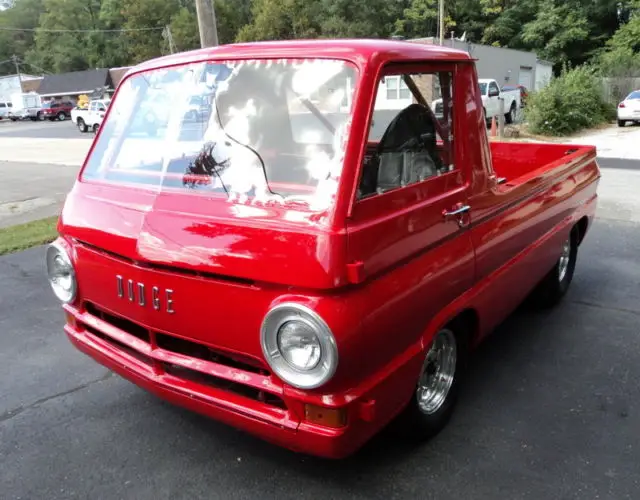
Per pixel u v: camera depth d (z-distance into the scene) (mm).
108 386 4016
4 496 2924
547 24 47125
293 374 2344
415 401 3031
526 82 40719
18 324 5102
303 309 2258
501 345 4484
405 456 3166
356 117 2510
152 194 2910
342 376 2332
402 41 3055
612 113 26266
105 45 83688
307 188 2514
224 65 3043
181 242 2590
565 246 5137
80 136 29562
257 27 58250
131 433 3441
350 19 52188
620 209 9000
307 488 2934
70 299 3238
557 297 5129
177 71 3248
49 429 3494
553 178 4352
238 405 2582
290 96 2740
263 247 2381
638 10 44469
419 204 2734
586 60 46562
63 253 3172
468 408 3625
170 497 2893
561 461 3111
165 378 2812
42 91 65000
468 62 3207
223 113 2992
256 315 2426
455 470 3049
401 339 2650
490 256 3389
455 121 3090
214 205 2656
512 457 3148
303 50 2818
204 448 3281
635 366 4133
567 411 3584
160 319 2725
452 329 3230
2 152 21688
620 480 2957
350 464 3102
